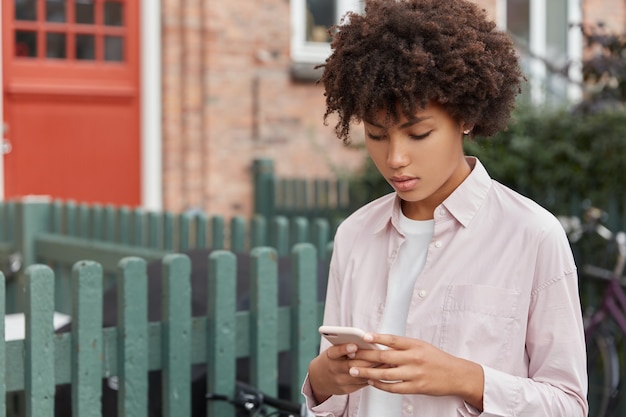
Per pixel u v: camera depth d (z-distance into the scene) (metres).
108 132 7.78
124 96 7.82
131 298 2.98
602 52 6.39
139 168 7.92
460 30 1.90
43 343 2.79
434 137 1.89
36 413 2.79
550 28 10.16
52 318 2.80
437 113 1.89
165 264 3.07
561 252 1.92
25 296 2.78
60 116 7.57
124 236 5.25
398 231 2.07
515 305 1.92
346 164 8.80
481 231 1.98
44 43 7.49
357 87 1.90
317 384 2.02
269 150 8.41
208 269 3.25
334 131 2.11
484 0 9.54
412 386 1.81
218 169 8.13
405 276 2.06
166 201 7.96
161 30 7.90
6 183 7.35
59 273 5.38
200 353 3.17
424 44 1.87
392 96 1.86
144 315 3.01
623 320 5.17
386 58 1.87
